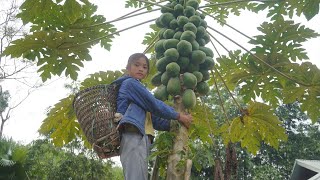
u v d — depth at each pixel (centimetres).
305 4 531
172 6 459
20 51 529
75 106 376
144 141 359
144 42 613
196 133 388
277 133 571
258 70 547
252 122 570
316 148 1930
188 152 358
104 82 573
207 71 422
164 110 359
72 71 563
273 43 523
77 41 543
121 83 381
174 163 351
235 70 578
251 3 627
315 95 559
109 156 367
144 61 407
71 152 1452
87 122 361
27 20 522
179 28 434
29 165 1241
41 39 516
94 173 1448
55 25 527
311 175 1241
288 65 530
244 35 517
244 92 570
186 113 387
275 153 1914
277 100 575
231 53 507
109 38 563
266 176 1694
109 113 360
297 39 519
